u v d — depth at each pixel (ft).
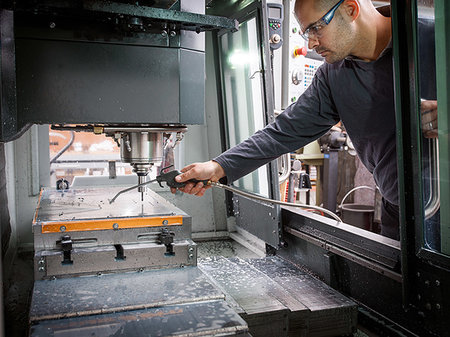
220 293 4.54
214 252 11.48
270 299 6.16
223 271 7.56
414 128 4.99
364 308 6.92
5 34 3.85
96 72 4.28
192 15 4.25
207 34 12.59
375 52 5.61
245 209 11.24
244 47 10.49
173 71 4.53
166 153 6.55
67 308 4.09
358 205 12.55
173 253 5.43
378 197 11.56
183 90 4.59
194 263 5.50
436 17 4.75
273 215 9.46
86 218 5.49
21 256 10.44
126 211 6.02
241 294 6.36
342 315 6.36
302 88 11.49
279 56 11.14
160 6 4.39
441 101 4.87
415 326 5.83
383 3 10.69
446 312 5.09
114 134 5.61
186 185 5.63
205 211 12.85
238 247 11.98
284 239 9.38
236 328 3.79
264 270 8.30
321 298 6.70
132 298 4.38
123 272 5.22
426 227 5.25
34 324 3.81
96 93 4.31
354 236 6.91
